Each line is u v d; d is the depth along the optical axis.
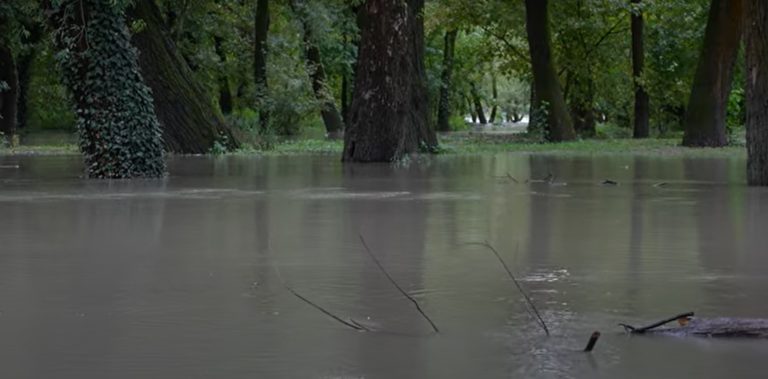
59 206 13.95
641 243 10.10
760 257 9.16
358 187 17.38
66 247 9.84
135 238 10.49
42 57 50.03
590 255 9.32
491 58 51.00
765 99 17.30
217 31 47.81
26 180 19.05
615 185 17.89
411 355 5.76
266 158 27.97
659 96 46.53
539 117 39.84
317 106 46.91
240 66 48.94
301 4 47.31
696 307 6.97
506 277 8.15
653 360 5.61
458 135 51.09
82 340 6.11
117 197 15.34
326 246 9.91
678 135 47.97
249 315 6.77
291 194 15.91
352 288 7.70
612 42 47.41
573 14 45.38
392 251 9.59
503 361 5.62
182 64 30.09
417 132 30.55
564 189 17.05
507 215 12.76
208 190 16.70
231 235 10.76
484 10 45.28
